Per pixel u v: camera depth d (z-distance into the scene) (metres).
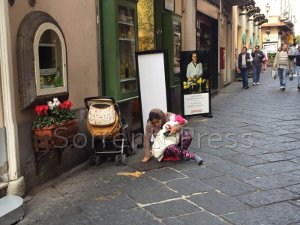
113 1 6.65
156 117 5.90
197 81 9.51
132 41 7.55
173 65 9.73
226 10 18.55
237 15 22.14
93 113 5.69
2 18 4.31
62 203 4.55
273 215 4.02
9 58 4.43
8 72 4.41
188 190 4.78
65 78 5.43
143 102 7.23
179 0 10.93
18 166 4.57
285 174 5.28
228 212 4.12
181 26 10.75
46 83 5.09
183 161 6.01
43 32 4.89
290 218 3.94
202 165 5.77
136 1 7.54
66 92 5.46
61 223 4.04
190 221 3.94
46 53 5.10
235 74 21.66
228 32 19.88
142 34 9.31
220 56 16.48
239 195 4.57
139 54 7.16
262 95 14.45
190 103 9.53
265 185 4.88
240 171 5.45
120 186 5.04
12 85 4.50
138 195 4.69
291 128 8.17
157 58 7.14
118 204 4.45
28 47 4.65
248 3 21.64
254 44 31.03
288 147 6.65
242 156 6.18
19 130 4.64
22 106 4.69
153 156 6.29
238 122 9.01
